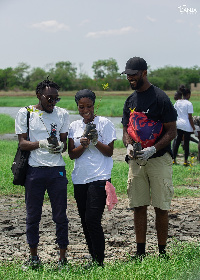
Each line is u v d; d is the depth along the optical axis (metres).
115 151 14.63
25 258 5.32
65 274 4.37
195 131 11.55
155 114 4.93
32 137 4.86
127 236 6.16
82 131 4.90
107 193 4.61
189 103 10.80
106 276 4.21
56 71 124.06
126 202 7.98
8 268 4.62
